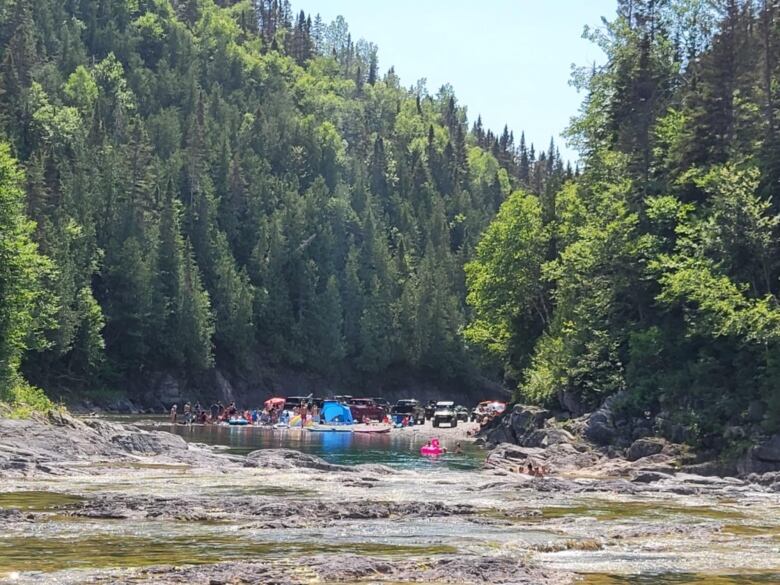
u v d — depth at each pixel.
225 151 161.62
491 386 159.00
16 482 33.56
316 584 16.72
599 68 88.44
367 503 27.62
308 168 190.25
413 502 28.23
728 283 50.56
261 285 150.00
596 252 59.91
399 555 19.78
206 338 127.69
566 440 53.62
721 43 63.56
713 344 52.84
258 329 147.75
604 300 60.44
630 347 57.38
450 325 154.38
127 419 96.88
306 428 89.12
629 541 22.83
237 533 22.62
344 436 78.50
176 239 129.00
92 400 111.62
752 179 55.69
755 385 49.50
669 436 49.47
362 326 153.50
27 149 137.12
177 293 126.50
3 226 61.22
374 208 182.75
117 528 23.09
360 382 153.88
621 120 77.69
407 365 157.12
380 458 54.25
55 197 115.94
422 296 154.12
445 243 170.88
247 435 76.00
